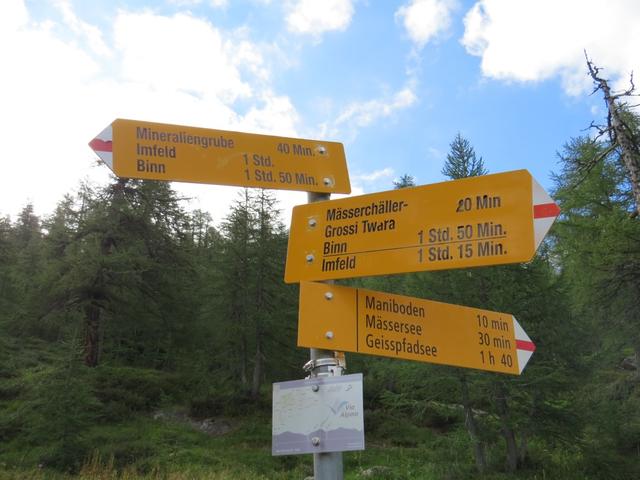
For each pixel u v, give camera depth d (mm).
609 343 17609
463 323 2697
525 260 2211
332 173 2873
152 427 20000
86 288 23328
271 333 25766
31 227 56500
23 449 15703
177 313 27938
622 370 23188
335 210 2670
